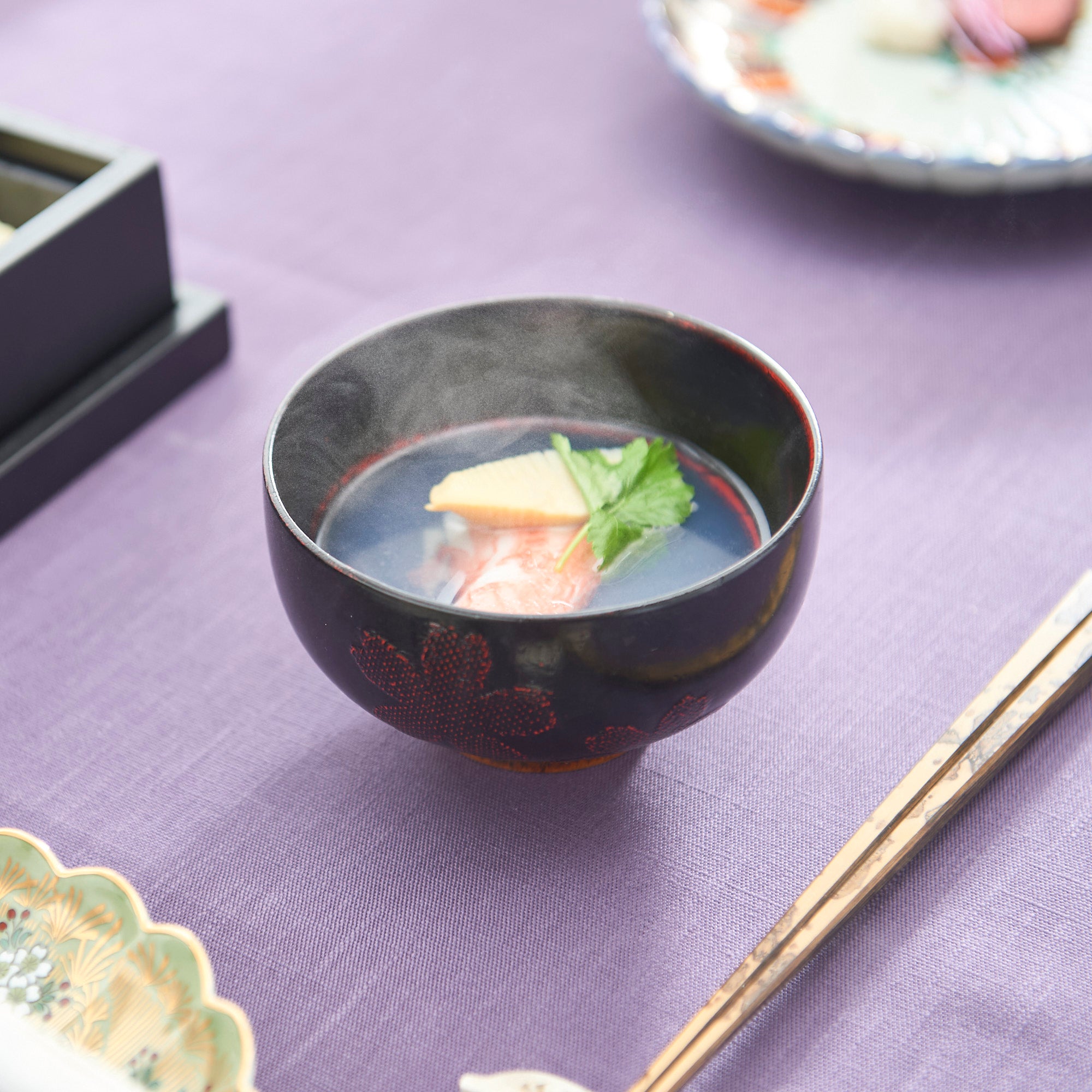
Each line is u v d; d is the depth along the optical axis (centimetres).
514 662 73
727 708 82
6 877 74
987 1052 75
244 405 94
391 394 81
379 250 101
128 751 81
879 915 77
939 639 84
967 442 92
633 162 106
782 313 98
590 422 83
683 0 104
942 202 104
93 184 90
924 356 96
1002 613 85
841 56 103
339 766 81
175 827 79
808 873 78
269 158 106
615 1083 74
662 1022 75
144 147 106
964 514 89
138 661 84
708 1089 74
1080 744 81
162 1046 71
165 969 72
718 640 74
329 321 97
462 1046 75
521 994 76
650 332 81
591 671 73
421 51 115
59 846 79
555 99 110
